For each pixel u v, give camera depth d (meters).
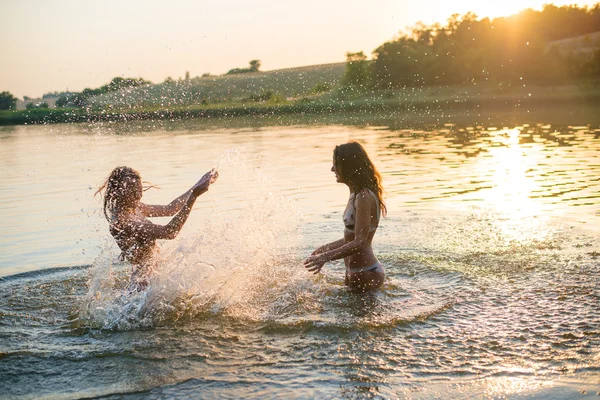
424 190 8.53
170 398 3.00
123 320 4.10
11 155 16.12
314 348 3.52
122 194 4.59
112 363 3.44
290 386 3.06
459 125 21.70
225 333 3.81
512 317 3.86
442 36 46.19
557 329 3.63
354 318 3.94
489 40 45.94
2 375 3.31
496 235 5.93
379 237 6.05
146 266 4.59
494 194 8.00
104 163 13.16
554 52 46.84
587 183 8.44
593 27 66.88
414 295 4.37
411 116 30.12
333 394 2.95
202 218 7.07
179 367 3.35
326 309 4.16
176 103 37.72
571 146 13.05
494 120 23.52
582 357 3.24
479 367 3.18
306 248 5.76
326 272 5.09
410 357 3.33
